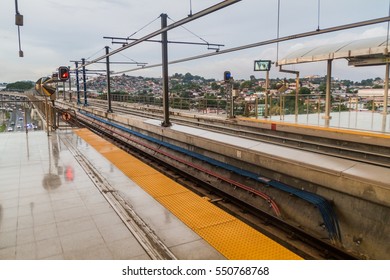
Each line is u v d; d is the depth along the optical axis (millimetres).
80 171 6688
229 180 7172
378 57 10742
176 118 18297
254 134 12633
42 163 7363
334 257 4633
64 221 4211
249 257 3352
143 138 13234
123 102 35500
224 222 4258
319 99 14727
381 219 4523
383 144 8820
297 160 5941
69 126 14273
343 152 9180
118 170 6980
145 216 4445
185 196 5344
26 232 3902
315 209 5352
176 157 9930
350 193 4898
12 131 12383
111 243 3613
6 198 5078
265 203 6199
